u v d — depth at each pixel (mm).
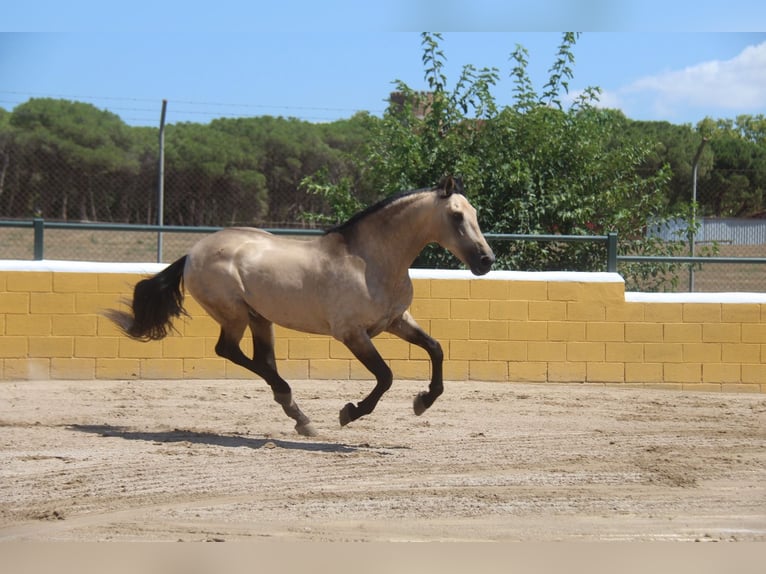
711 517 5836
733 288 15922
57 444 7512
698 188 19375
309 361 10969
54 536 5305
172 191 24688
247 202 24953
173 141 25875
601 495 6277
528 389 10680
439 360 7848
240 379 10922
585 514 5855
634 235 14047
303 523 5594
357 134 28734
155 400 9672
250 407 9406
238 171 24938
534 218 13219
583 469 6969
